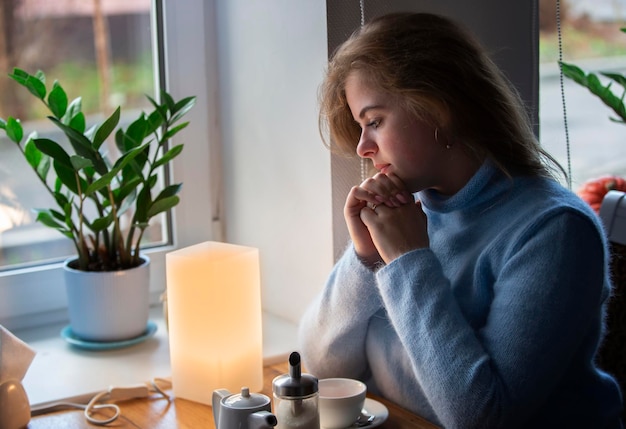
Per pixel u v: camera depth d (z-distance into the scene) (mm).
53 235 1732
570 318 1024
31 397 1325
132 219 1681
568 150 1662
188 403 1295
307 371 1422
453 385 1032
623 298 1418
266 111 1680
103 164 1503
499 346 1037
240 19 1725
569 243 1037
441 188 1175
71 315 1589
